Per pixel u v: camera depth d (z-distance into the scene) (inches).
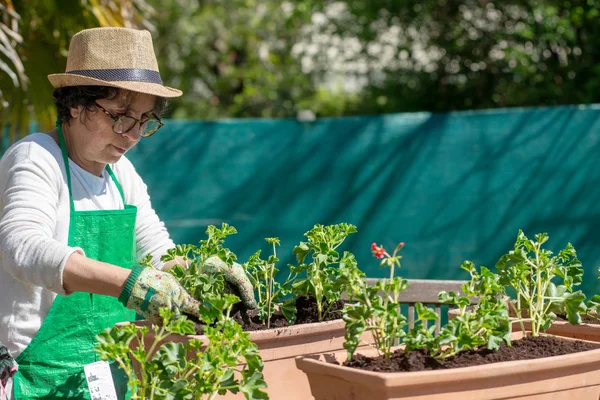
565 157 208.4
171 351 59.6
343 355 65.0
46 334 82.0
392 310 62.2
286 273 214.4
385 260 63.7
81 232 82.7
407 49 300.2
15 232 75.5
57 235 81.7
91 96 80.4
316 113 339.9
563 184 208.7
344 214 213.3
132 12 210.1
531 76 275.7
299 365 62.6
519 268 72.6
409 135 211.2
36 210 77.9
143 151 214.4
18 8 199.5
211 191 215.3
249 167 215.0
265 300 78.9
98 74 80.6
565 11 272.1
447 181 210.5
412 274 211.3
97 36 81.6
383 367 60.9
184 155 214.8
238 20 382.9
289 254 214.7
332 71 330.3
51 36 203.5
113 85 79.3
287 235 214.7
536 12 263.9
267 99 367.6
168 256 79.9
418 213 211.3
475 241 210.1
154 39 382.6
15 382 80.9
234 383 59.4
